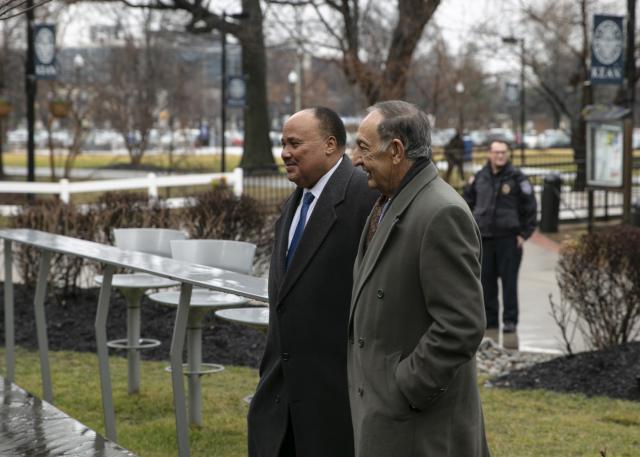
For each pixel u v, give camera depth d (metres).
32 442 4.79
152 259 5.53
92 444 4.75
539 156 34.97
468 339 3.43
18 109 42.72
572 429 6.61
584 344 9.51
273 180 22.75
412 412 3.53
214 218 11.08
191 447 6.32
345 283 4.40
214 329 9.54
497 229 10.16
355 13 20.72
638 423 6.76
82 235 11.26
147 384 8.03
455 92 25.59
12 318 7.38
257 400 4.60
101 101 35.53
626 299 8.44
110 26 34.56
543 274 14.00
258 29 25.33
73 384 8.05
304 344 4.40
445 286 3.46
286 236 4.61
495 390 7.77
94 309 10.44
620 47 16.03
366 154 3.70
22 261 11.01
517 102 39.44
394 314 3.59
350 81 20.25
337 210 4.44
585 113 16.11
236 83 25.98
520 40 27.77
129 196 11.78
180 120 39.72
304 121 4.51
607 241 8.48
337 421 4.37
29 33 18.73
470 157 25.80
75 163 41.50
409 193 3.63
